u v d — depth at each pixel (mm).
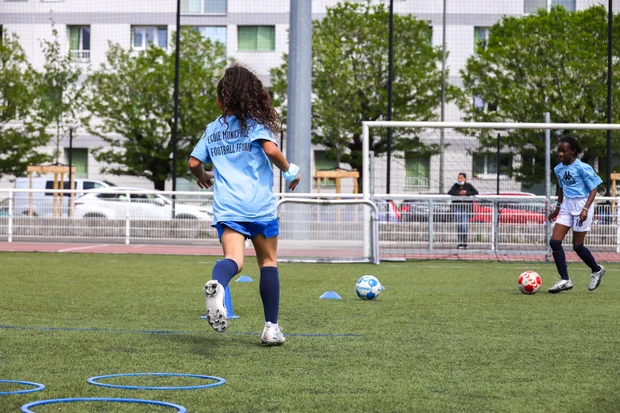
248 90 5535
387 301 8695
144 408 3799
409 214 16250
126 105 35156
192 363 4980
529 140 27766
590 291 10031
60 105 35094
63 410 3744
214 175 5613
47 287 9844
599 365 5012
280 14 42312
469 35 40312
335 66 34219
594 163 26719
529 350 5555
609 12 24297
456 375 4676
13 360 5027
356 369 4840
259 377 4570
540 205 16078
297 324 6828
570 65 31094
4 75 34375
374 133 34844
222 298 4984
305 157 18281
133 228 19266
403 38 35281
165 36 42812
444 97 34906
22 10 42375
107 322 6840
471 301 8734
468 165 20875
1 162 35094
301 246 16266
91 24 42406
